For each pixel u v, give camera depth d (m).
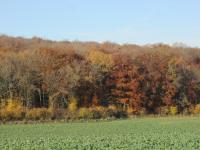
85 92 100.38
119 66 105.31
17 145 39.59
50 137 50.75
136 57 109.06
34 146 38.41
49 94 97.12
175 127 68.75
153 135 50.22
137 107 103.56
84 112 90.00
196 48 137.50
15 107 87.88
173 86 107.25
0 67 96.06
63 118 87.44
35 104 96.69
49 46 120.00
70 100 97.38
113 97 103.56
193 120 86.81
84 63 103.75
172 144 38.69
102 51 118.69
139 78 105.12
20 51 118.00
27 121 83.19
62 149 36.62
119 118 94.12
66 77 98.62
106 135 54.03
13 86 94.94
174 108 105.88
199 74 112.31
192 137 45.28
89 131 64.25
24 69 97.38
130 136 49.03
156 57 110.56
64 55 106.25
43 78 97.81
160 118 94.31
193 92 109.69
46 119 85.94
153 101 105.88
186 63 116.06
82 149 36.50
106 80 103.81
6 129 68.62
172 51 126.50
